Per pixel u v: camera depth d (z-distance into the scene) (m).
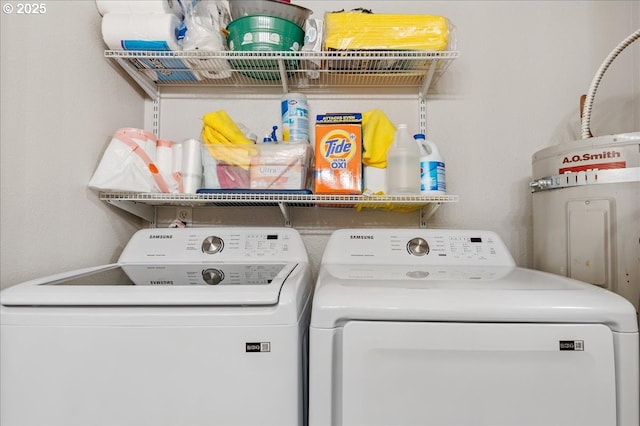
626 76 1.56
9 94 0.89
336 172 1.28
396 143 1.32
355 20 1.28
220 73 1.46
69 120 1.10
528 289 0.82
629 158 1.02
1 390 0.77
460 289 0.81
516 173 1.60
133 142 1.22
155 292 0.79
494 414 0.75
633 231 1.01
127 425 0.77
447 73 1.60
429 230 1.29
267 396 0.77
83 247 1.15
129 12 1.24
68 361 0.77
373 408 0.76
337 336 0.78
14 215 0.90
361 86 1.61
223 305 0.78
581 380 0.75
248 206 1.59
